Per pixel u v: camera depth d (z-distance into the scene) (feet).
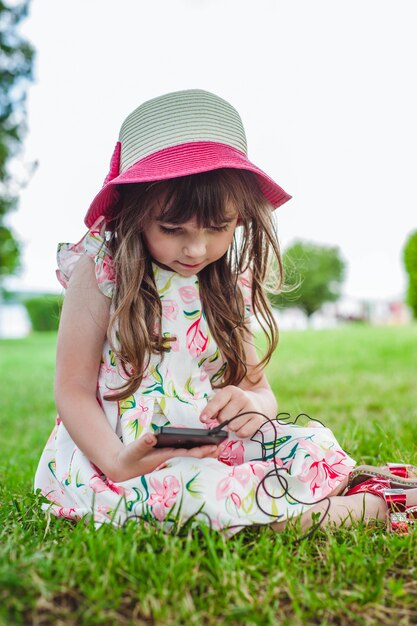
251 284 6.53
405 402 14.38
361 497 5.65
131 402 5.62
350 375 20.59
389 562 4.51
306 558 4.62
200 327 5.94
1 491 6.95
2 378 25.94
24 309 83.92
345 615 4.00
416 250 63.62
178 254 5.44
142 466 4.92
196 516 5.05
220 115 5.82
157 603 3.88
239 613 3.87
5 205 39.14
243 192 5.77
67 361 5.64
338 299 113.60
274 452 5.57
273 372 22.29
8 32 39.86
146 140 5.68
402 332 45.57
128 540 4.57
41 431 13.74
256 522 5.09
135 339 5.51
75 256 5.96
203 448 4.84
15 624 3.68
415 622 3.96
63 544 4.73
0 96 39.60
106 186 5.48
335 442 5.81
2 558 4.27
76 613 3.81
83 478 5.49
